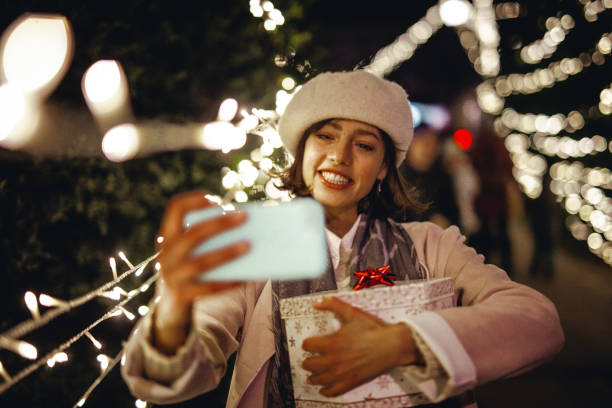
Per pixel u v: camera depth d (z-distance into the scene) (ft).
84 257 8.66
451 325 4.59
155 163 9.53
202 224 3.73
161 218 9.56
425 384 4.54
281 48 12.59
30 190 8.04
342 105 5.96
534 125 45.62
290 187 6.63
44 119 7.00
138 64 9.27
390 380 4.88
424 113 29.35
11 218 7.96
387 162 6.62
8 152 7.21
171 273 3.70
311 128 6.25
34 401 8.03
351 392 4.84
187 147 9.91
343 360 4.37
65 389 8.38
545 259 28.04
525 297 5.33
